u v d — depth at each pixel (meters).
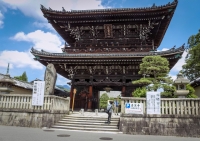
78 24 29.81
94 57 25.42
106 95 55.69
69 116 18.66
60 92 39.81
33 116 15.97
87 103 27.19
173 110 14.56
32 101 16.41
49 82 18.92
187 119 14.04
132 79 26.92
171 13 25.84
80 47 29.70
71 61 26.45
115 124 16.06
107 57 25.16
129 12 26.36
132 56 24.62
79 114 20.47
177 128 13.97
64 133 13.16
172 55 23.78
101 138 11.71
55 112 16.58
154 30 29.86
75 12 27.47
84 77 28.08
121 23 28.75
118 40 29.72
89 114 21.22
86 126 15.80
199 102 14.16
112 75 27.52
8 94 16.94
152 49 27.31
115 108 25.05
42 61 27.50
